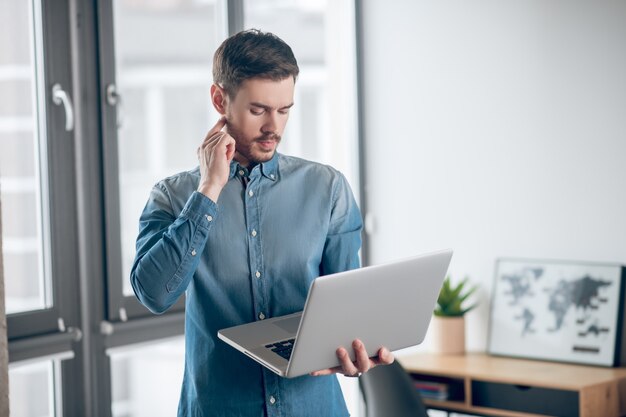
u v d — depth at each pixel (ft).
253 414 5.03
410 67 11.65
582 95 10.39
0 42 8.32
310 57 12.22
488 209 11.12
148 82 9.87
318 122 12.30
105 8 8.99
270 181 5.15
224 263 5.02
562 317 10.43
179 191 5.16
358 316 4.51
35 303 8.66
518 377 9.61
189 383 5.17
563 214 10.60
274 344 4.67
